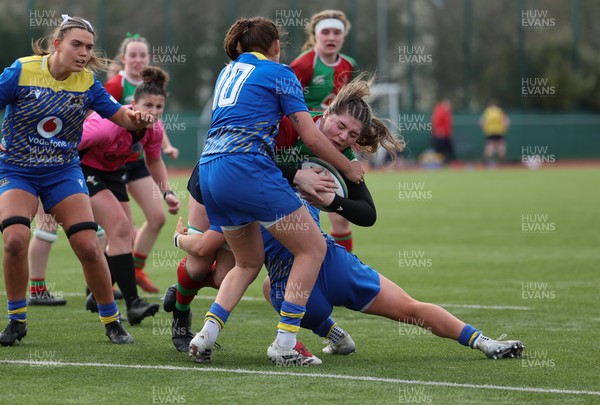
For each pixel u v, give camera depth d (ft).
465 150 442.09
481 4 535.60
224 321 63.93
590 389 57.16
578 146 456.86
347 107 64.28
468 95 445.37
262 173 60.80
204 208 67.87
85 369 61.57
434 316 65.82
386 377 60.03
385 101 439.63
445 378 59.82
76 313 87.04
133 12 466.70
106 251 91.45
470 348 70.90
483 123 420.36
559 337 76.38
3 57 402.93
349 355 68.13
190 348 63.26
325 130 64.80
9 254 68.13
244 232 62.75
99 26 379.76
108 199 83.41
